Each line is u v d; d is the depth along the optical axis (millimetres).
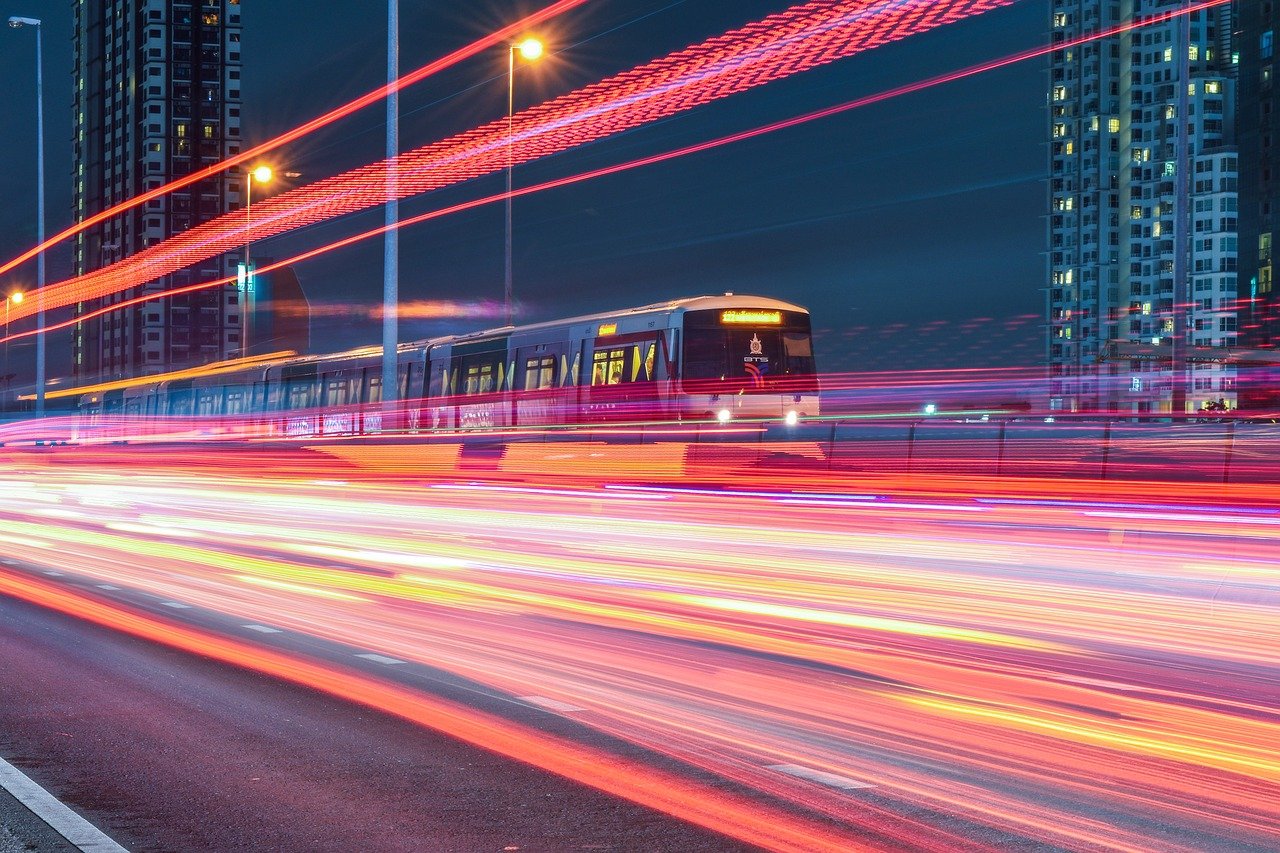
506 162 42188
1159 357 63781
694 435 27594
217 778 6559
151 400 56750
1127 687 8656
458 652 10219
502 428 36188
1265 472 14734
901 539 18266
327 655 10172
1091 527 17219
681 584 14492
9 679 9266
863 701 8242
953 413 31531
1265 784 6320
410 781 6477
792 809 5922
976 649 10203
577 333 34250
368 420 41125
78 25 178750
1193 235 183625
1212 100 184875
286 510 28328
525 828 5684
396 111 30406
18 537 22984
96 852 5312
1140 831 5574
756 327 31953
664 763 6766
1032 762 6746
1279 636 10781
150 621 12172
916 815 5820
